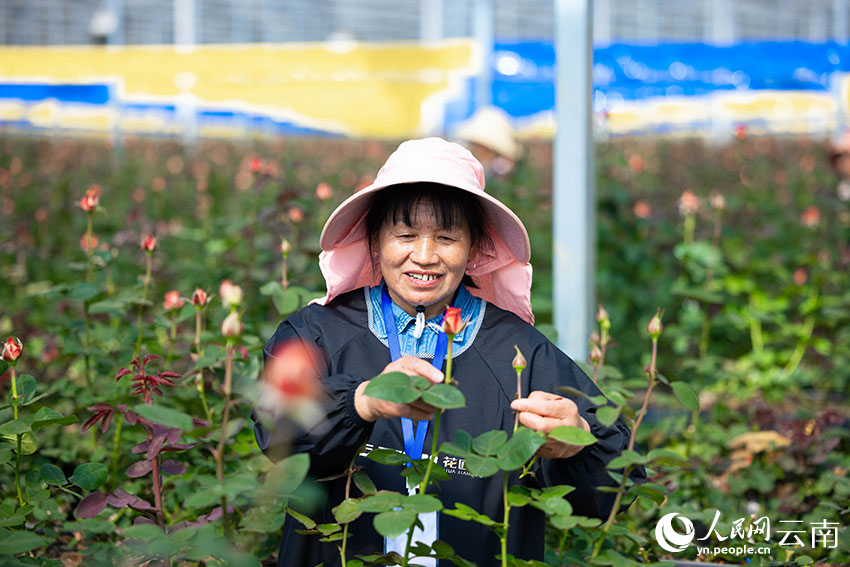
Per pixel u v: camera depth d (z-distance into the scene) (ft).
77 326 12.55
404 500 5.74
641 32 86.28
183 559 7.70
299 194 15.24
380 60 33.24
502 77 37.73
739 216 27.53
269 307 15.30
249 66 34.88
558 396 6.36
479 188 7.16
